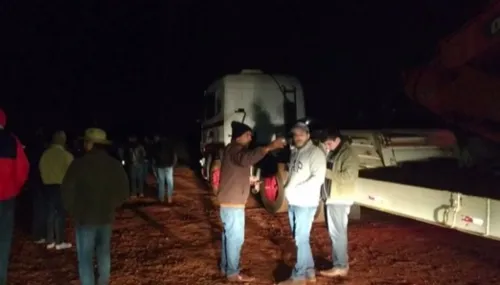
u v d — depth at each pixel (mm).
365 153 10570
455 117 8438
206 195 15414
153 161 15133
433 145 10695
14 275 7863
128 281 7539
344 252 7520
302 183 6902
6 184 6520
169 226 11102
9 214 6625
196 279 7598
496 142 8383
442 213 7047
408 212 7766
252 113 14203
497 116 7723
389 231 10289
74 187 6172
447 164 10398
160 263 8383
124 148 15719
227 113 14133
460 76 7922
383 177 9062
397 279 7477
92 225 6188
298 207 6973
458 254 8680
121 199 6391
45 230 9695
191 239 9961
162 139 14117
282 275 7730
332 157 7922
